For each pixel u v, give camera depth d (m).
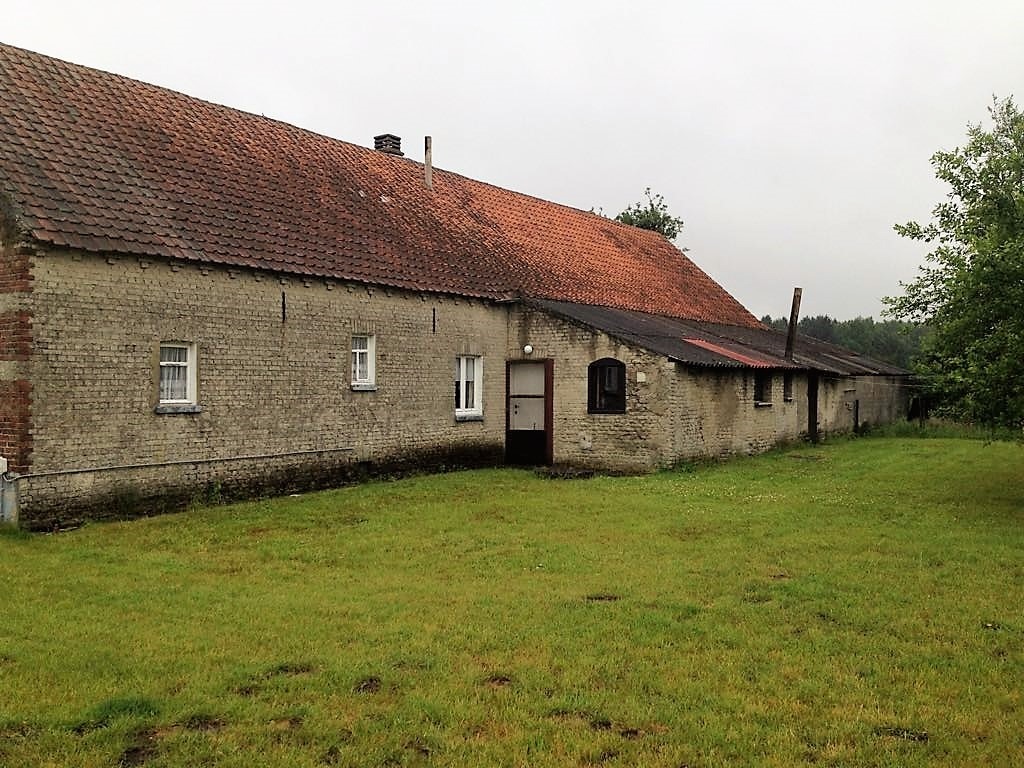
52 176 13.70
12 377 12.39
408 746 5.37
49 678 6.40
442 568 10.08
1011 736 5.54
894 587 9.04
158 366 14.09
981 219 18.39
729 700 6.07
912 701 6.07
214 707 5.87
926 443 26.16
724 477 18.64
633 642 7.27
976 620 7.89
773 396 24.53
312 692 6.16
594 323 20.61
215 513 14.03
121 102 17.03
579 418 20.73
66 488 12.87
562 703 5.99
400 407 18.78
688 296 30.62
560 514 13.85
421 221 21.86
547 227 27.58
